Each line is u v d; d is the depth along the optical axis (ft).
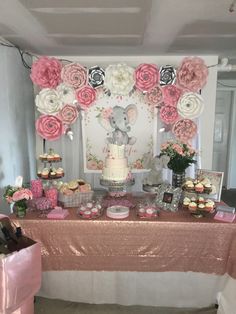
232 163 16.79
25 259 4.85
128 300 6.40
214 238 5.84
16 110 7.91
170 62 8.70
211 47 7.70
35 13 5.18
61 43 7.30
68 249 6.04
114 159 6.67
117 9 4.98
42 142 9.00
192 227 5.81
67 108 7.86
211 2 4.66
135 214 6.27
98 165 8.68
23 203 6.05
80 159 8.79
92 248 6.04
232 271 5.86
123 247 6.02
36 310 6.23
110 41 7.04
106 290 6.41
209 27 5.98
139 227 5.89
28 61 8.65
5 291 4.57
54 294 6.48
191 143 8.37
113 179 6.66
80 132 8.61
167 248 5.98
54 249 6.03
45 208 6.32
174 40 6.97
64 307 6.35
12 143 7.65
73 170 8.81
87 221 5.89
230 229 5.75
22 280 4.83
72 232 5.95
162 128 8.29
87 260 6.11
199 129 8.65
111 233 5.94
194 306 6.37
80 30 6.19
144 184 7.22
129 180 6.95
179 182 6.97
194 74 7.45
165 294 6.36
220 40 6.99
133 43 7.27
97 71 7.81
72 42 7.20
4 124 7.14
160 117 8.07
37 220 5.88
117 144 6.91
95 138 8.54
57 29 6.13
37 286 5.23
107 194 7.58
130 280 6.29
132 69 7.57
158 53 8.39
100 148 8.59
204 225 5.78
